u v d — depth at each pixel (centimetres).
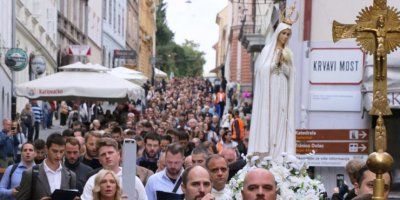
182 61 14512
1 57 3164
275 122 1471
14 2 3406
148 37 9238
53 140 1238
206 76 11994
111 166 1185
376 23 1161
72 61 4888
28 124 3203
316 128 2214
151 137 1559
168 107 5241
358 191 916
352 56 2205
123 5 7419
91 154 1521
